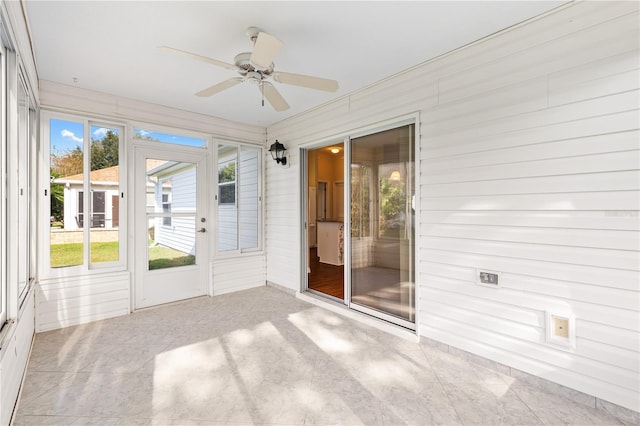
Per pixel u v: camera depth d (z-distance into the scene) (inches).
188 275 164.6
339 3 78.3
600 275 74.7
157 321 133.0
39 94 121.6
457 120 101.3
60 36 92.7
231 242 183.0
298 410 74.7
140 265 148.5
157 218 154.4
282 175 182.9
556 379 80.7
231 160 183.9
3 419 65.1
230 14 82.7
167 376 89.3
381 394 80.9
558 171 81.0
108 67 113.0
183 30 90.2
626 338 71.4
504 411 74.2
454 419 71.5
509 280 89.4
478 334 95.9
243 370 92.7
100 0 76.4
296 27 89.0
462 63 100.1
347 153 144.6
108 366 94.7
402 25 88.1
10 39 71.1
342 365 95.7
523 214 86.9
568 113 79.4
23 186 104.0
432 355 102.3
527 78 86.3
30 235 117.6
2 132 71.0
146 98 144.4
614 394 72.5
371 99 130.5
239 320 134.5
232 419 71.6
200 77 121.5
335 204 346.0
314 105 156.1
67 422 70.2
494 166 92.7
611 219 73.4
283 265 181.9
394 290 124.7
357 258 141.9
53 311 123.5
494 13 82.6
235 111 164.6
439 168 106.1
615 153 72.9
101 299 135.0
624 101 71.7
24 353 91.0
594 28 75.7
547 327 82.2
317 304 155.5
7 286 76.4
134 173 146.6
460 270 100.3
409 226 118.5
